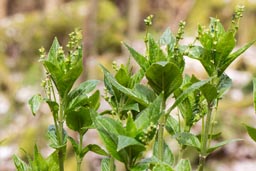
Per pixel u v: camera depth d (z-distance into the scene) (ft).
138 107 3.44
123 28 19.38
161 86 3.28
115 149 3.16
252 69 15.98
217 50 3.40
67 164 11.44
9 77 18.37
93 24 12.38
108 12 19.53
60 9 20.24
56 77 3.36
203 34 3.42
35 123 13.97
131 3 17.80
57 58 3.41
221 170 11.93
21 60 19.54
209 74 3.44
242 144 12.47
